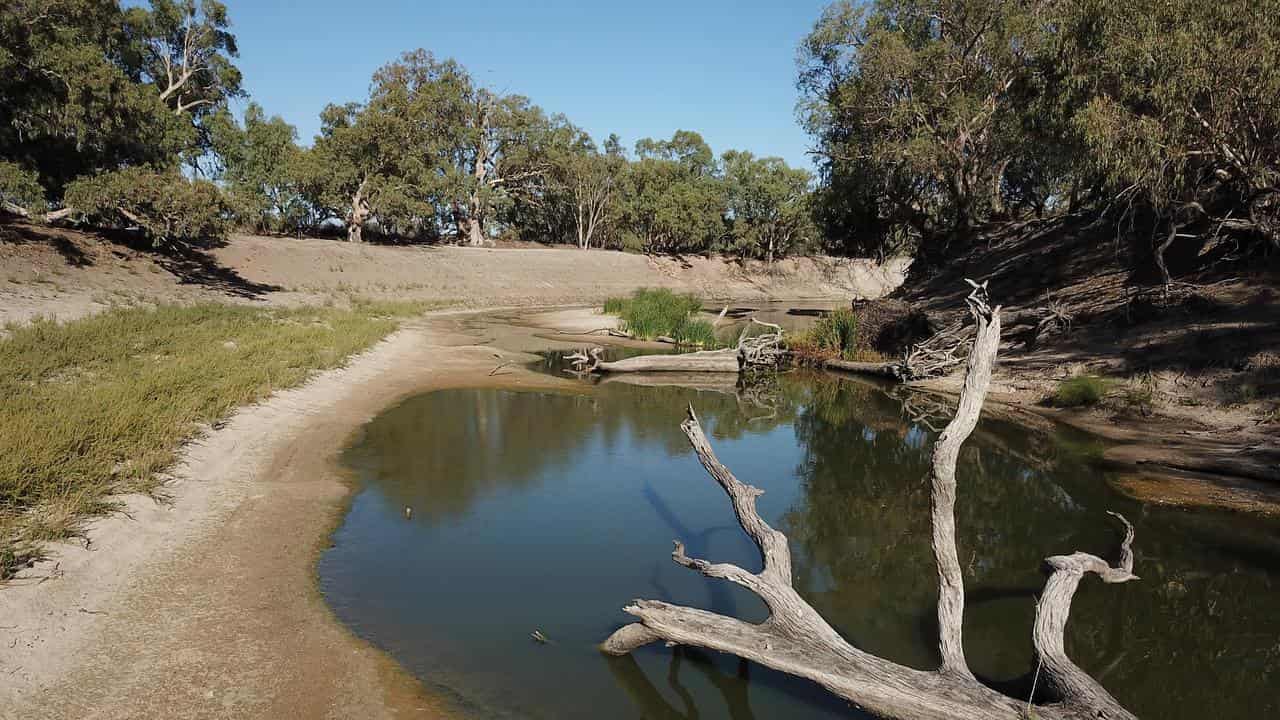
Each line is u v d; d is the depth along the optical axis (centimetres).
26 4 2323
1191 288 1655
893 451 1184
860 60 2994
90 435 809
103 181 2691
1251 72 1408
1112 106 1581
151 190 2711
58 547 586
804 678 456
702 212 6806
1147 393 1370
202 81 4303
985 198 3703
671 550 729
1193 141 1554
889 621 596
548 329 2992
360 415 1266
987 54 2811
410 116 5100
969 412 523
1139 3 1547
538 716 448
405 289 4219
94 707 429
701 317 3894
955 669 443
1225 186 1820
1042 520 847
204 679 466
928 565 721
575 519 811
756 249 7650
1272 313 1415
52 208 2995
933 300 2919
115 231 3164
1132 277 1983
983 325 549
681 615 500
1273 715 477
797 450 1185
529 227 7906
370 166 5056
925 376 1888
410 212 4972
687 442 1191
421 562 677
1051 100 1931
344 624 552
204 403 1073
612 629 563
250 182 4581
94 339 1452
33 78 2419
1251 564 712
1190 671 532
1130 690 508
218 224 2930
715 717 453
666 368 1992
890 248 4153
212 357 1426
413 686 475
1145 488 942
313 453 1012
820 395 1733
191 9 4022
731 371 2059
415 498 857
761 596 513
